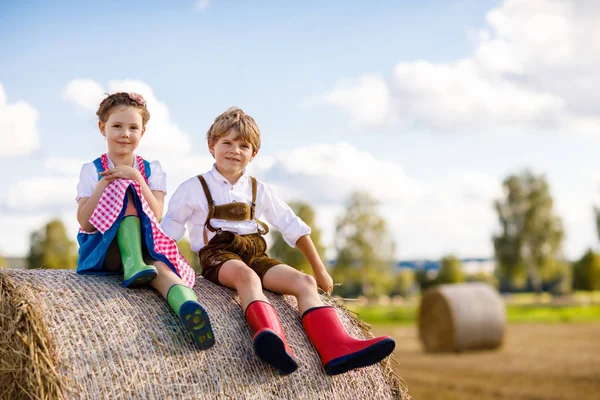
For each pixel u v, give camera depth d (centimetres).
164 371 332
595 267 6119
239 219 425
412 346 1761
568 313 2934
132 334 337
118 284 368
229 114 428
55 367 312
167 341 343
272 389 358
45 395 306
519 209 6638
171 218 423
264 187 447
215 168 434
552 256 6581
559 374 1108
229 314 376
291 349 376
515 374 1129
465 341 1540
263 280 408
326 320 383
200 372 341
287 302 408
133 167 399
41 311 327
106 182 376
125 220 370
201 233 425
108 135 390
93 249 380
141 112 398
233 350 358
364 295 6569
